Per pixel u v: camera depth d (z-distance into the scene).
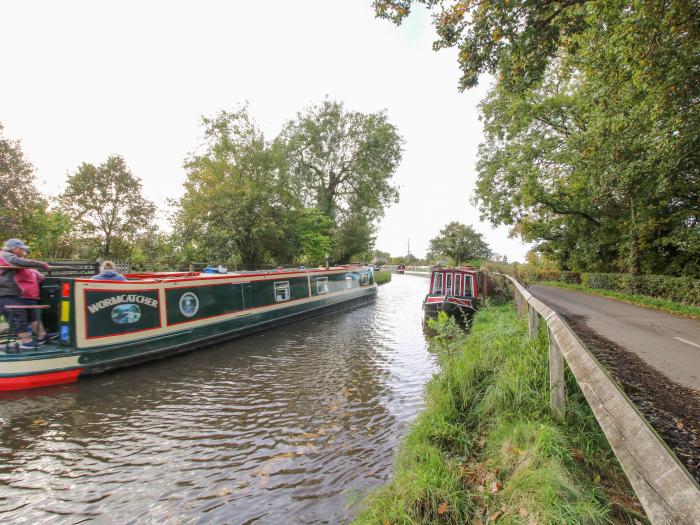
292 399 5.75
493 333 7.06
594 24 8.43
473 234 46.69
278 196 21.59
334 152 31.80
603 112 10.85
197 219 19.03
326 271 15.87
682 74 7.34
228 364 7.67
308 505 3.25
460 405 4.53
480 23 6.57
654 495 1.40
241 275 10.52
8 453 4.16
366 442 4.37
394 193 33.16
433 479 3.02
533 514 2.38
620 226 18.64
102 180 25.28
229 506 3.26
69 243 23.64
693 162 10.59
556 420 3.51
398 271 70.00
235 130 20.66
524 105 19.00
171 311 8.20
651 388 4.35
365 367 7.45
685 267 14.96
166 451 4.20
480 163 24.80
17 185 20.52
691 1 6.09
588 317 10.02
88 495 3.43
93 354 6.62
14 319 6.04
